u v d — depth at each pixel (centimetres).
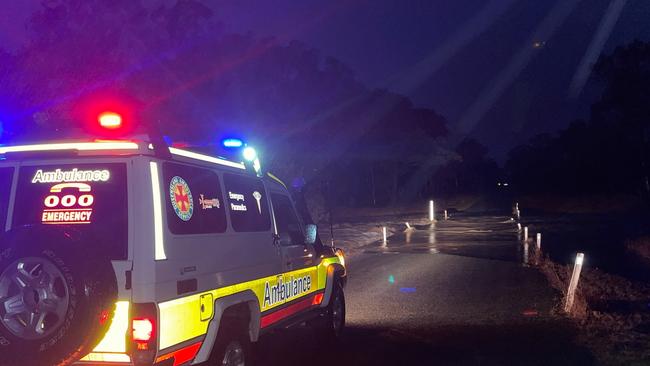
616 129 5838
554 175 8500
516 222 4462
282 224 787
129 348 497
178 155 573
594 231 3497
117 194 532
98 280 472
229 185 655
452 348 910
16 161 552
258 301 671
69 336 464
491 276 1695
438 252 2412
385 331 1026
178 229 550
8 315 474
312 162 3734
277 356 873
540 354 866
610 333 979
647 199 6212
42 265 469
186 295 544
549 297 1338
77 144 544
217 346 600
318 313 869
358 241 2897
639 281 1539
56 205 539
